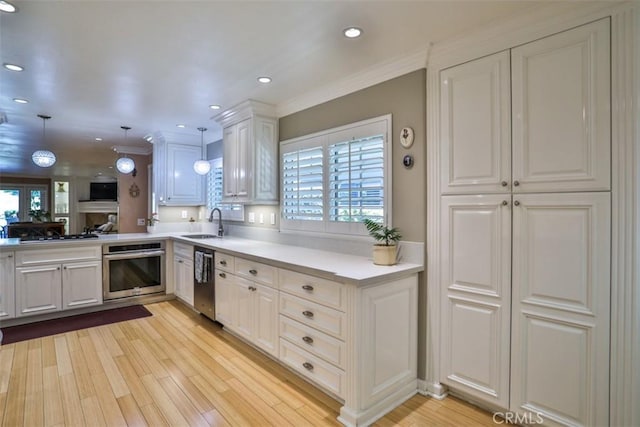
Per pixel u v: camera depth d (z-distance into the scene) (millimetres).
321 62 2465
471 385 2123
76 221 11367
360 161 2709
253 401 2209
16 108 3609
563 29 1757
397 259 2453
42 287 3645
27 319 3611
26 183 10789
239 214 4367
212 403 2182
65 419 2008
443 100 2225
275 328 2617
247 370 2609
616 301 1615
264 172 3514
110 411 2088
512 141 1938
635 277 1569
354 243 2760
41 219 10117
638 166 1559
